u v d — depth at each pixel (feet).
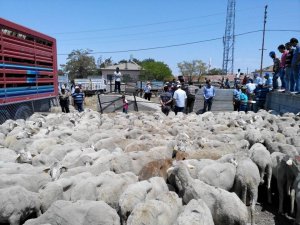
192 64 223.30
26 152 17.69
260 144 19.13
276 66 40.09
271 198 17.66
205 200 12.87
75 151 18.40
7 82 28.71
